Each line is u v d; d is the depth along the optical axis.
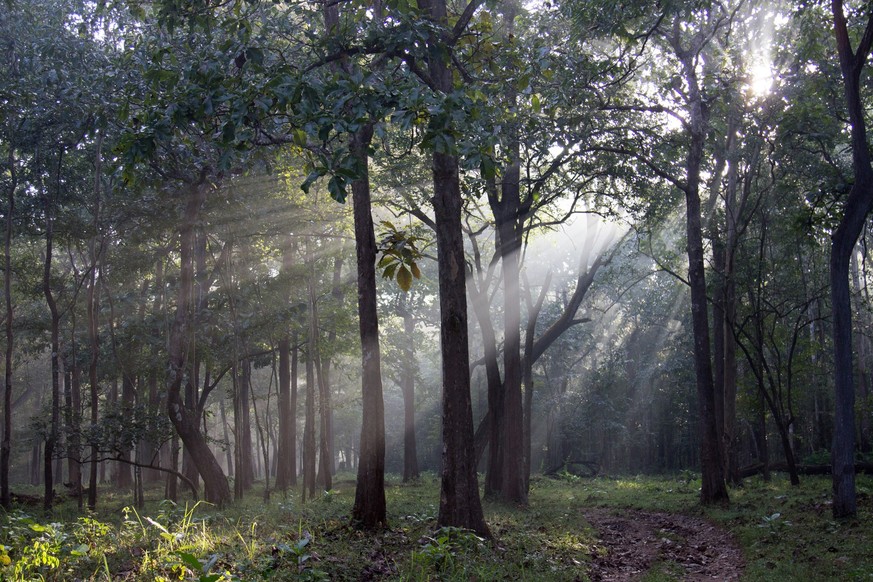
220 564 8.41
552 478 43.97
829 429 38.34
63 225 21.77
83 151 21.22
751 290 25.88
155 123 9.27
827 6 16.97
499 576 9.17
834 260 14.40
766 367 25.58
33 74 18.36
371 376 13.29
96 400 21.50
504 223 22.11
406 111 8.84
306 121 8.77
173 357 20.00
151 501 24.78
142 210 20.78
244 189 21.41
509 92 14.88
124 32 19.61
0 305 32.41
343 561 9.42
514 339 21.94
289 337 28.02
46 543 8.75
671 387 48.03
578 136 17.86
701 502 20.12
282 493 27.06
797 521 14.99
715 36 22.28
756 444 41.09
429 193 20.20
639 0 16.52
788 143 21.08
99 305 25.38
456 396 11.91
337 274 29.27
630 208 21.88
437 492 27.08
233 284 25.12
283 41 13.95
